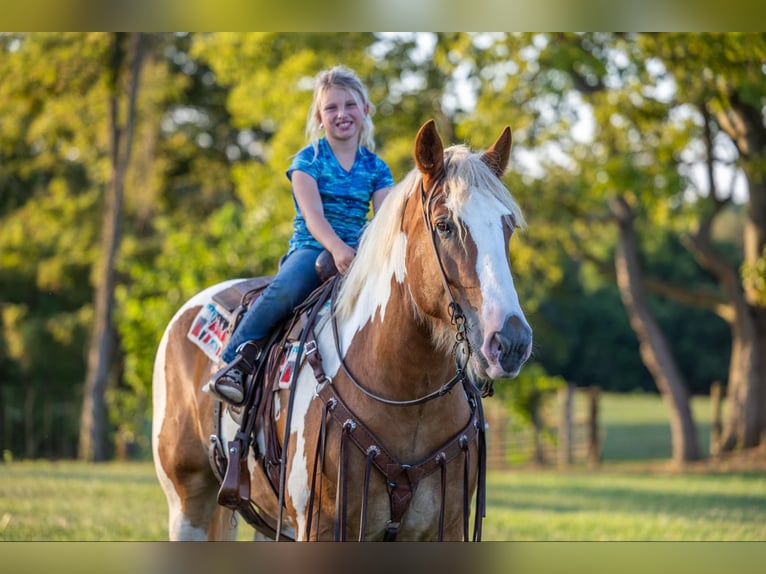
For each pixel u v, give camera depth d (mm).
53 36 18672
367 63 17297
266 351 3867
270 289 3881
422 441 3408
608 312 38969
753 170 14867
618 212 18875
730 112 15227
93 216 24250
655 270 37125
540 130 16625
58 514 7434
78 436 19703
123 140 19062
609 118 15289
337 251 3688
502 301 2916
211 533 4484
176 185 27109
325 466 3441
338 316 3666
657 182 15078
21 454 17500
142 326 15109
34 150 24016
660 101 14969
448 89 17516
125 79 19641
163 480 4578
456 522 3533
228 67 19031
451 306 3076
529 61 15422
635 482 13625
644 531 7781
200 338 4418
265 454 3783
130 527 7000
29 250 24328
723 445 17562
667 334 37656
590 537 7336
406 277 3312
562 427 20156
